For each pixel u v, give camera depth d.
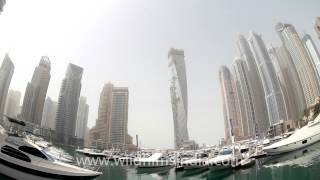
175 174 41.75
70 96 139.25
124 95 163.62
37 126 111.12
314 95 92.62
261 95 128.25
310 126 53.78
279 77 117.38
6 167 22.44
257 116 127.56
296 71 102.38
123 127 157.88
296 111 103.94
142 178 38.88
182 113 194.50
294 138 51.75
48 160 23.45
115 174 41.84
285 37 105.44
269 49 124.06
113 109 160.00
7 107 109.88
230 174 36.31
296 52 100.19
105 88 163.38
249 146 61.00
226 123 139.00
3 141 22.81
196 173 41.09
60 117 133.50
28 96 115.62
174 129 193.38
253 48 132.62
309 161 38.12
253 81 131.38
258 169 36.69
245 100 133.62
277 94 116.56
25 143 23.00
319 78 91.56
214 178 35.53
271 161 43.06
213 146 114.75
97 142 151.62
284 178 28.80
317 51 91.50
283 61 110.88
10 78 100.62
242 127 131.12
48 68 124.38
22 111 112.38
